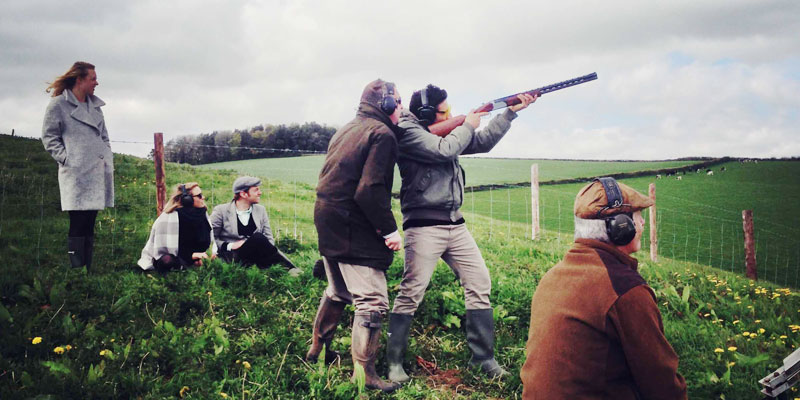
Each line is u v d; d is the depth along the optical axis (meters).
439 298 4.73
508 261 8.41
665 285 7.59
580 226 2.17
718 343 4.57
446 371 3.88
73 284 4.54
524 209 27.50
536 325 2.12
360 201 3.23
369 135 3.30
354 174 3.33
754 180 45.97
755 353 4.43
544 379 2.00
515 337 4.51
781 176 47.56
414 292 3.75
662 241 25.08
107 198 5.38
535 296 2.21
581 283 2.02
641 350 1.90
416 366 3.92
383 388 3.44
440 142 3.67
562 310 2.02
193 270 5.19
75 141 5.11
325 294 3.75
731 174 49.00
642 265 9.43
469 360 3.92
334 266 3.57
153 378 3.18
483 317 3.83
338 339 4.21
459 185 3.87
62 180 5.12
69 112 5.12
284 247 7.73
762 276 21.62
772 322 5.61
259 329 4.25
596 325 1.94
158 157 7.77
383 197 3.26
